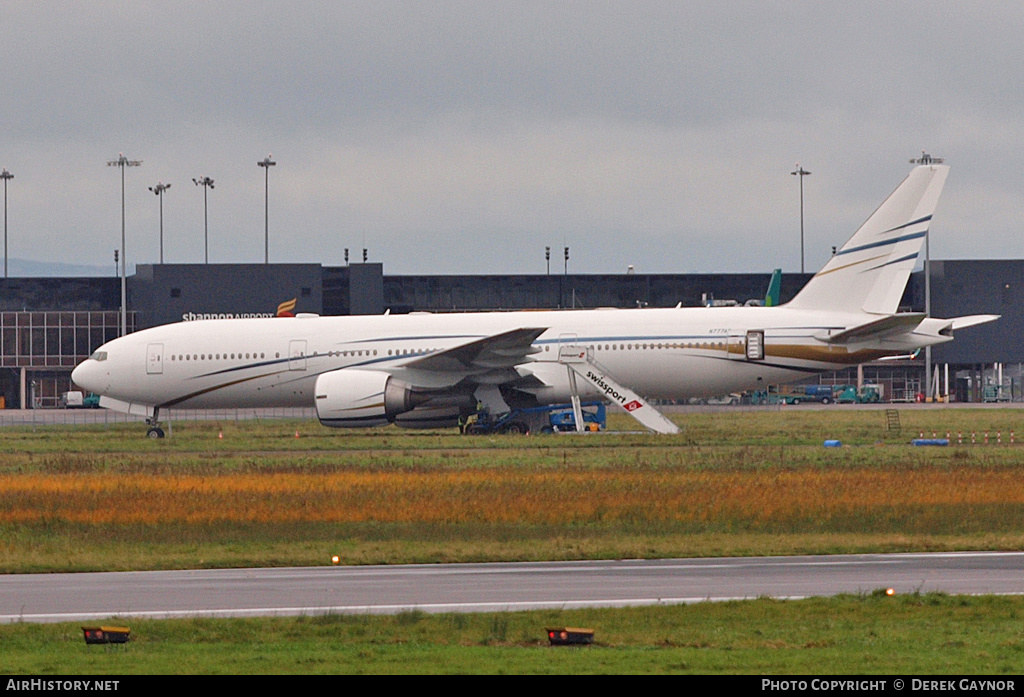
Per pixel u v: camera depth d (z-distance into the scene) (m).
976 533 109.44
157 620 72.88
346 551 101.56
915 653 63.53
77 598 81.88
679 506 124.19
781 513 119.56
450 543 105.50
